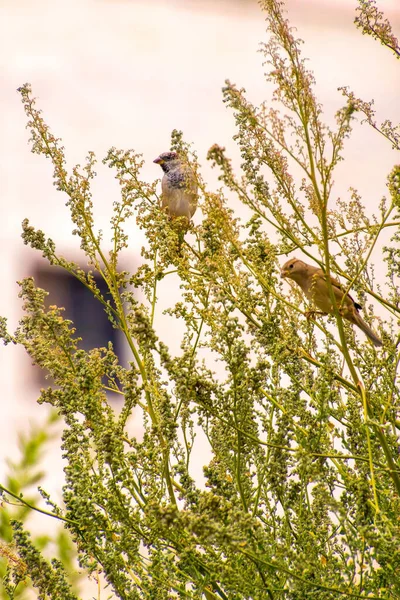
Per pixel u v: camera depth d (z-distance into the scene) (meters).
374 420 5.66
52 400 5.95
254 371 5.46
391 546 4.88
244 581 5.16
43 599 5.54
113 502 5.38
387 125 6.82
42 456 7.80
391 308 7.18
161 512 4.66
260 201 6.47
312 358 6.38
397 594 5.22
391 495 5.79
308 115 5.82
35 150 6.67
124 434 5.98
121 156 7.01
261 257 6.52
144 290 6.77
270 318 6.20
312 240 7.34
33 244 6.51
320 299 7.34
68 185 6.66
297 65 5.84
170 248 6.65
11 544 5.71
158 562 5.41
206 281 6.57
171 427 5.80
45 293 6.09
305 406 6.00
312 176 5.84
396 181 6.04
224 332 5.37
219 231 6.37
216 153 5.88
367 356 6.58
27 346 6.03
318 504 5.72
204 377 5.59
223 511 4.92
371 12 6.83
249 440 5.82
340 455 5.50
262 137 6.29
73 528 5.71
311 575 5.28
